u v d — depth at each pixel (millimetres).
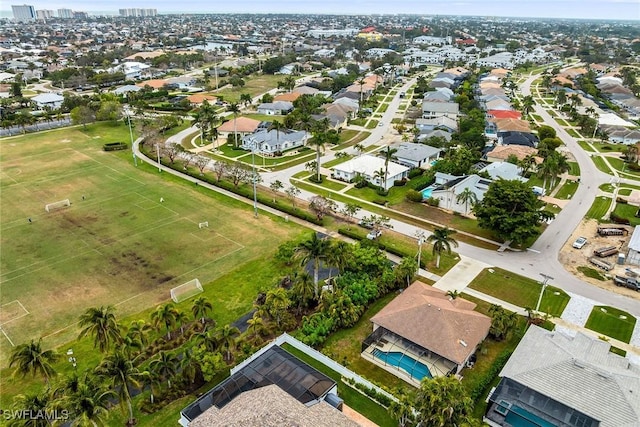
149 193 101750
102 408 38500
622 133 147125
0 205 93500
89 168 117188
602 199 101375
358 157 120500
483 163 121375
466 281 69250
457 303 58688
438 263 72812
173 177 112625
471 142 131750
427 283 68438
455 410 39031
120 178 110625
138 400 46969
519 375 46562
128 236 81562
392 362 52281
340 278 65500
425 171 117812
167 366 47188
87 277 68688
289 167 120875
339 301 58438
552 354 47938
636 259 74062
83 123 155875
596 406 42250
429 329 52562
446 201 95438
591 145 143000
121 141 142250
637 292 67000
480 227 82188
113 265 72125
